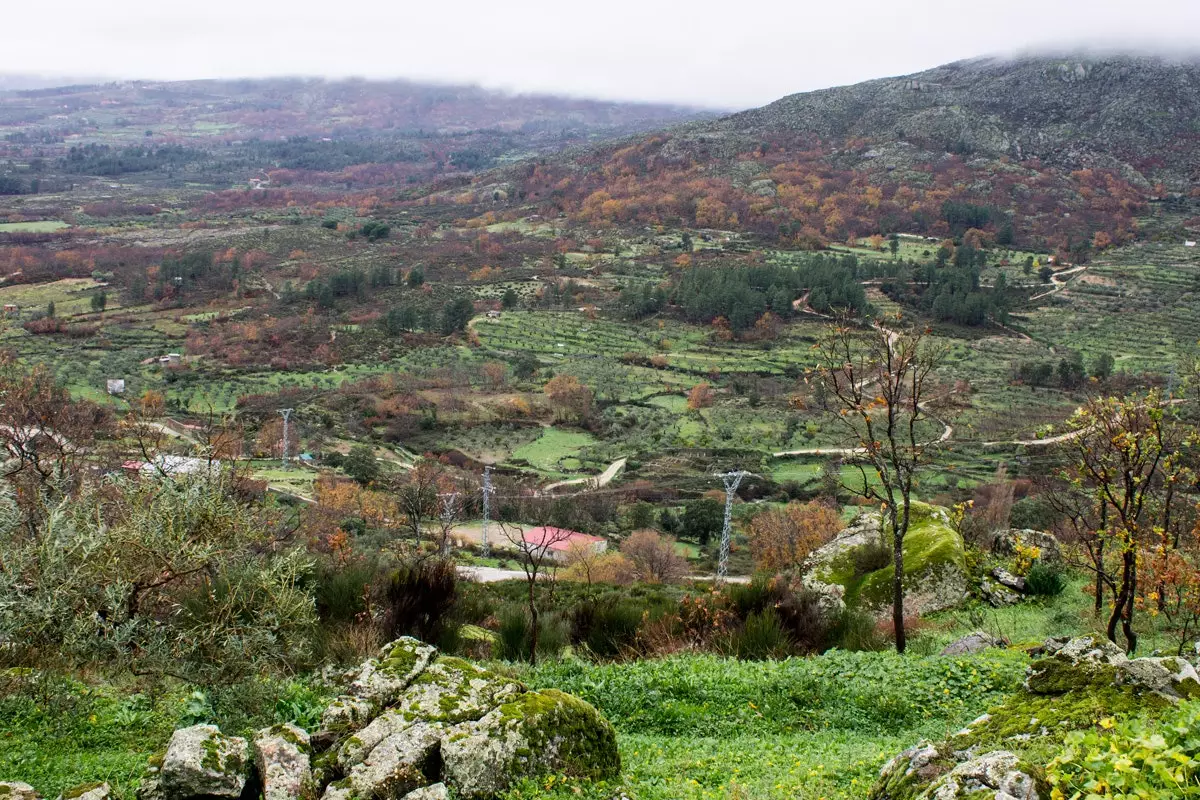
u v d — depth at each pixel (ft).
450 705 26.73
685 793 27.20
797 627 52.13
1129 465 47.57
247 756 24.48
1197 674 25.62
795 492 204.33
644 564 135.33
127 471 40.37
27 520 33.50
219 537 32.96
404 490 155.22
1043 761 21.38
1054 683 25.88
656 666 42.96
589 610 54.80
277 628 33.76
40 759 27.30
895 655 44.52
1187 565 46.47
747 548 167.84
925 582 68.23
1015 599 67.67
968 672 40.98
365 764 24.44
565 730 26.61
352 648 42.01
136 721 30.19
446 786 24.30
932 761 23.08
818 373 59.57
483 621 57.98
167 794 23.09
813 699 39.11
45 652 29.12
